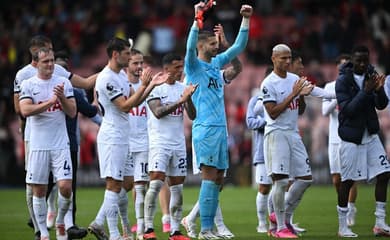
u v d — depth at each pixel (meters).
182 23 81.44
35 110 26.78
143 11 84.00
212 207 29.55
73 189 30.64
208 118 29.19
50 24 79.50
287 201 31.19
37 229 29.45
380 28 80.44
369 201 45.56
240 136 63.56
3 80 71.19
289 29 80.56
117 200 28.05
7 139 65.12
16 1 85.44
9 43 78.19
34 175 27.56
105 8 84.25
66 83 27.69
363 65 30.97
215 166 29.25
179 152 29.73
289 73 31.03
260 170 33.31
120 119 27.97
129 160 30.75
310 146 62.78
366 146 31.00
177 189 29.58
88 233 32.25
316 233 32.09
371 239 29.92
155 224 36.34
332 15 79.94
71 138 30.84
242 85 75.00
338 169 35.03
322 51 77.31
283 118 30.58
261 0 86.06
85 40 82.00
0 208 44.28
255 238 30.53
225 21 78.50
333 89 34.62
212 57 30.05
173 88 29.92
